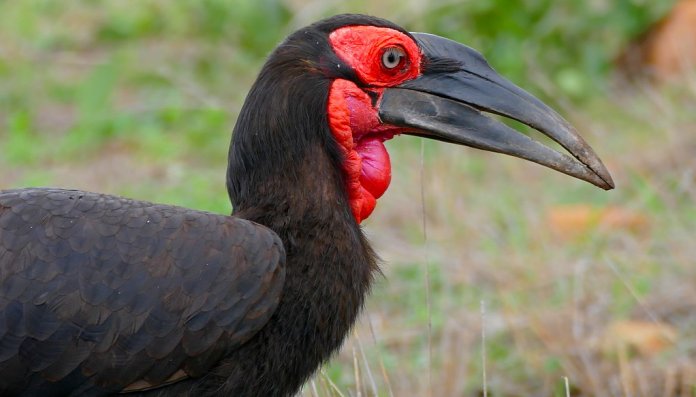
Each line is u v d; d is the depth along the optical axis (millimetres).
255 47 21047
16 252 7621
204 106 19094
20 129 18516
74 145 18297
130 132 18719
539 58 19797
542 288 13406
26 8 23016
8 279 7562
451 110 8719
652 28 19750
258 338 7977
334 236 8172
